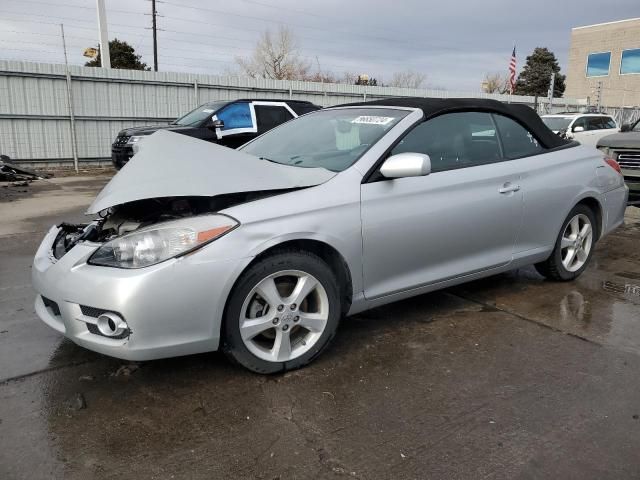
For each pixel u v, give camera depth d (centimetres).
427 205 348
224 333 289
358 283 327
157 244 268
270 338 310
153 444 246
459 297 441
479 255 391
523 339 360
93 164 1555
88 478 223
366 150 340
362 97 2052
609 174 486
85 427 258
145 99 1609
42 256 317
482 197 379
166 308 266
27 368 316
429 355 335
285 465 232
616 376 310
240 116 1127
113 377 306
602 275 506
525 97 2658
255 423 262
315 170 329
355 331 371
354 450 242
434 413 271
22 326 378
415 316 399
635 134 794
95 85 1521
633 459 236
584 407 277
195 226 275
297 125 429
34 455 237
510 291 457
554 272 466
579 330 375
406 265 347
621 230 721
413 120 359
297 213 296
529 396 288
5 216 802
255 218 284
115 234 302
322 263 307
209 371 313
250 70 4312
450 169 369
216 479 223
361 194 321
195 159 319
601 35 4288
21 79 1413
